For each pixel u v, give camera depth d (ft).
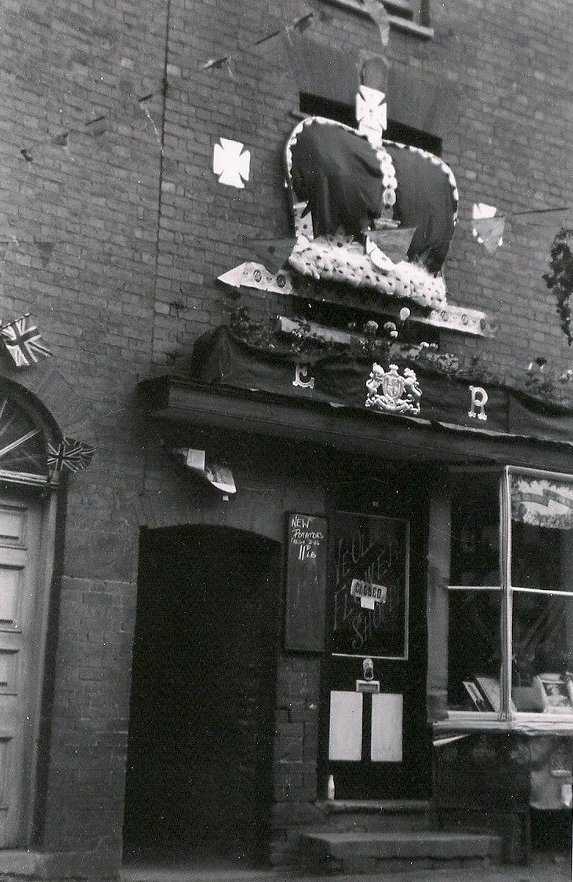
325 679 34.88
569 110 42.63
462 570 37.50
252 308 34.71
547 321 40.83
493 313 39.70
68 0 32.32
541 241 41.11
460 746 36.04
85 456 30.83
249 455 34.01
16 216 30.78
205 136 34.40
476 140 40.22
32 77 31.45
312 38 36.88
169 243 33.35
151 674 36.42
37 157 31.27
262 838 33.06
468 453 35.81
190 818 35.04
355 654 36.60
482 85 40.65
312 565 34.71
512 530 37.24
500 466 36.99
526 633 37.40
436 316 38.27
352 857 32.45
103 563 31.17
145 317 32.65
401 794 36.65
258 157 35.37
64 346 31.19
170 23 34.12
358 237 36.27
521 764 35.37
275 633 34.01
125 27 33.27
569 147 42.39
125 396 32.01
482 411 36.78
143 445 32.17
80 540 30.89
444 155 39.37
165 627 36.40
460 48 40.29
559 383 40.60
